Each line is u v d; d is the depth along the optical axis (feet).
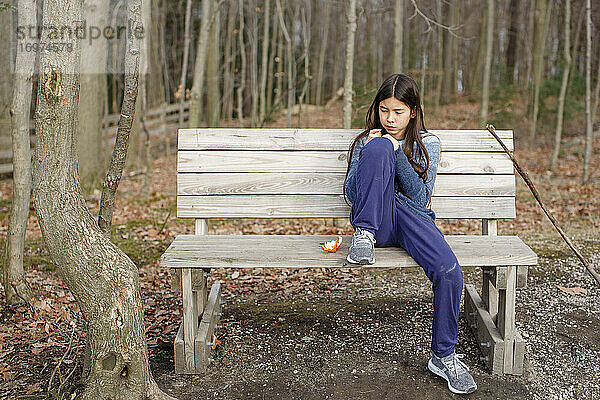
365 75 53.52
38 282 13.28
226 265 8.53
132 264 7.91
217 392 8.64
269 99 49.03
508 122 39.81
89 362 8.23
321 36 62.59
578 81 40.86
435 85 52.49
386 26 64.80
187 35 33.50
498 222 20.02
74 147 7.60
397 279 13.91
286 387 8.80
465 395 8.54
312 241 9.50
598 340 10.35
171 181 31.73
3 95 31.83
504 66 50.44
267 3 38.86
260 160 11.01
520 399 8.48
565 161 34.12
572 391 8.73
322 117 52.19
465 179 11.09
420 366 9.44
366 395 8.55
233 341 10.44
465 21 56.03
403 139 9.51
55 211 7.41
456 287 8.40
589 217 20.31
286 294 12.99
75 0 7.27
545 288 12.89
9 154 32.50
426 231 8.66
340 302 12.39
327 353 9.95
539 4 39.65
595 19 48.67
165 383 8.90
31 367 9.39
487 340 9.57
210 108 44.37
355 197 9.49
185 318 9.06
